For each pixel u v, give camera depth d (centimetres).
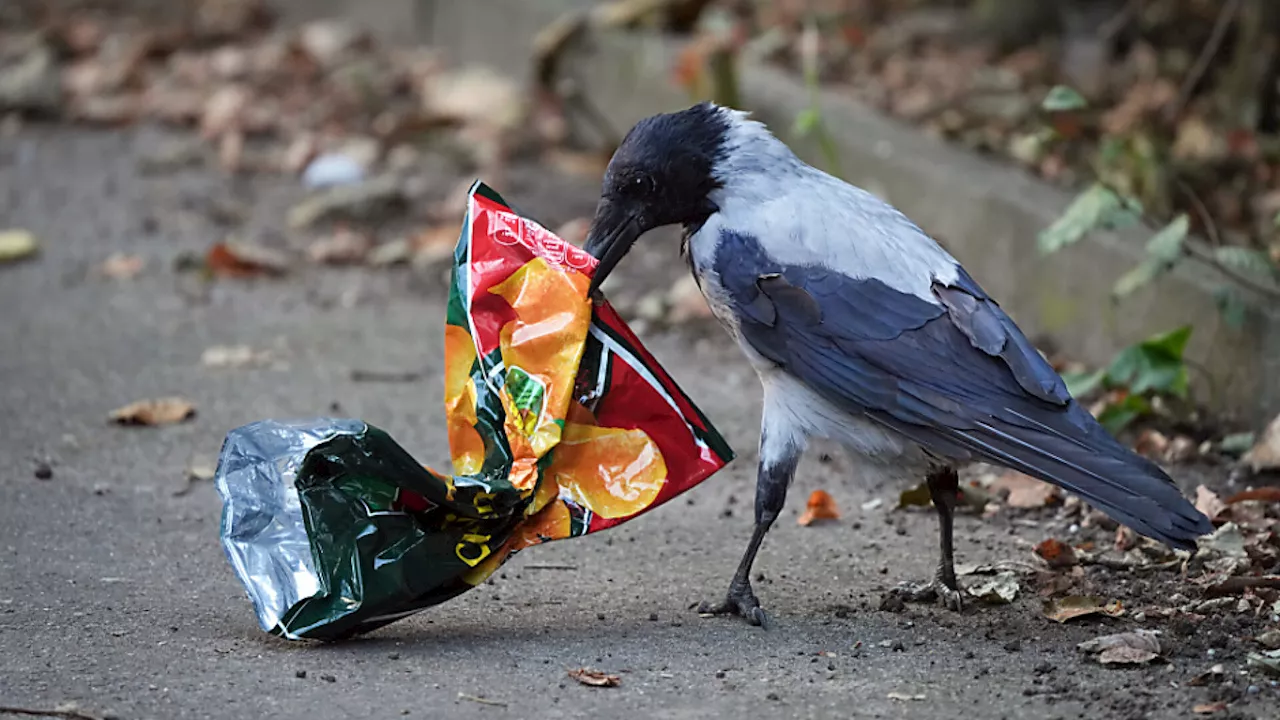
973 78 1942
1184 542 779
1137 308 1270
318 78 2309
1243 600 895
